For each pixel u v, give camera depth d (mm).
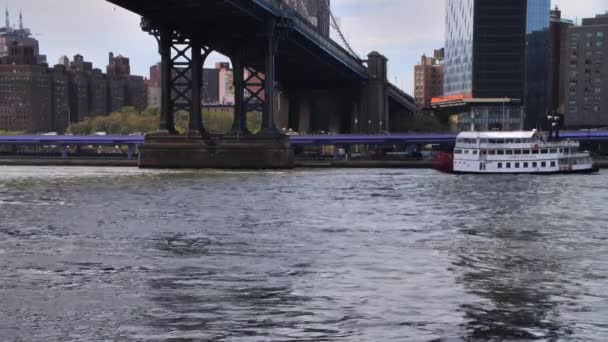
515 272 40969
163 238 53188
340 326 30203
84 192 92125
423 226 59812
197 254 46438
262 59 170000
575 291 36375
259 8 148750
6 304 33469
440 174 137125
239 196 85750
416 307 33156
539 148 135375
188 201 79688
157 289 36500
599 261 44312
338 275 39938
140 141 192750
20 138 197625
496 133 135875
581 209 72625
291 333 29250
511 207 74562
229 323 30562
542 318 31484
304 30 173375
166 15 145875
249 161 155500
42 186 102812
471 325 30375
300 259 44688
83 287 36969
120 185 104000
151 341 28219
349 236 54219
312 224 60875
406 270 41406
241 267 42125
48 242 51406
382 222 62250
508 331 29625
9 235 54781
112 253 46812
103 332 29359
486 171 135625
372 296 35156
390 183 109625
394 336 28906
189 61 162500
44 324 30375
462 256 45844
